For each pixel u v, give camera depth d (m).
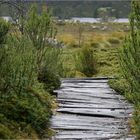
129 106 14.47
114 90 17.88
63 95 16.41
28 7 16.72
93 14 169.75
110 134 10.91
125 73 11.71
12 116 10.39
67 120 12.37
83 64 27.33
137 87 11.17
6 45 11.05
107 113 13.32
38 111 11.33
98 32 78.00
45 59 17.06
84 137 10.58
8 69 10.87
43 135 10.56
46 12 16.91
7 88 11.05
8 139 9.19
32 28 16.48
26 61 12.07
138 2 11.48
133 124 11.65
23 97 11.54
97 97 16.27
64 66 25.50
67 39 50.72
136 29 11.44
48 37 16.95
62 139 10.39
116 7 179.25
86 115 13.20
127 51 11.56
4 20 11.01
